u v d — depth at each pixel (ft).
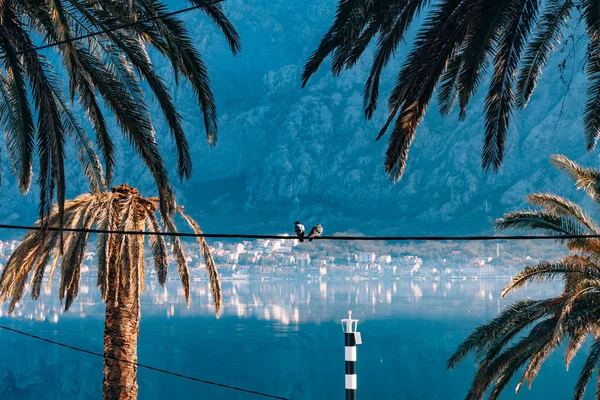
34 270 111.86
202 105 65.21
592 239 102.17
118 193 113.29
